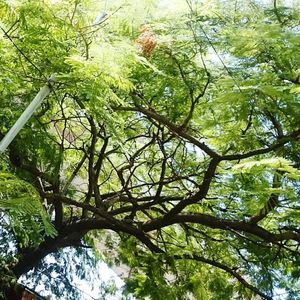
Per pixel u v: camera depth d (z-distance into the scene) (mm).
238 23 6793
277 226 8938
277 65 6730
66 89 5020
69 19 5266
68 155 9336
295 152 7395
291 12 6902
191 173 9109
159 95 7461
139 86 7383
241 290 9742
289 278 9555
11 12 4793
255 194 7461
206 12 6605
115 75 4746
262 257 9133
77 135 8938
